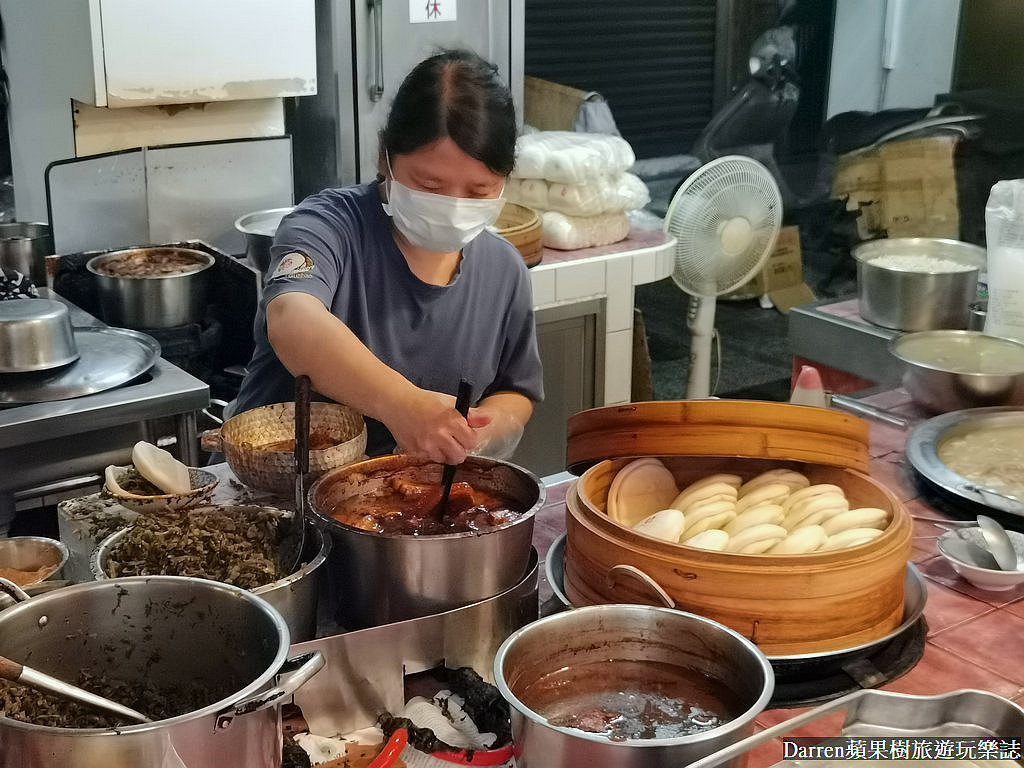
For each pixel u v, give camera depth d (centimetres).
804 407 137
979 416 205
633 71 466
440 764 110
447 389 193
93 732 85
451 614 122
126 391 251
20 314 247
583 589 133
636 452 143
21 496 241
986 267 283
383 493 147
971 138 444
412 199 160
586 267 343
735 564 120
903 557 128
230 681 110
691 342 379
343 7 355
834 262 502
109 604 109
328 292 165
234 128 360
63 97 332
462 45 373
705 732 93
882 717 112
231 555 127
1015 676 126
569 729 94
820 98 488
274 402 194
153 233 355
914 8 458
